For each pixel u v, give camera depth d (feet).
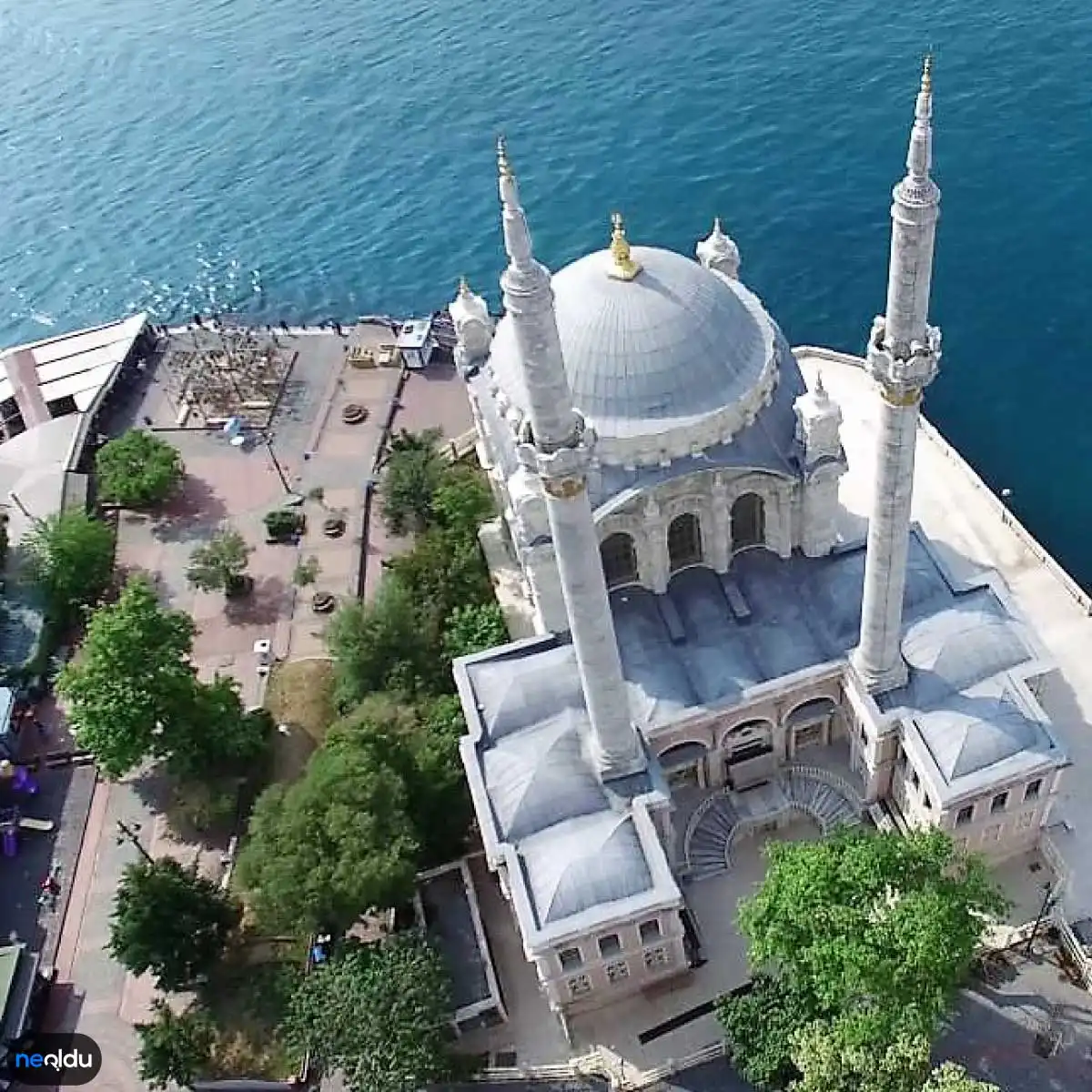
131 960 246.47
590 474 234.38
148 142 549.13
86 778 309.42
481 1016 249.34
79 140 559.38
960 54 469.57
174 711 290.76
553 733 250.78
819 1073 201.05
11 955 264.93
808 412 247.50
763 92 480.64
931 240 174.19
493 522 339.57
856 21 499.92
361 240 477.36
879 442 204.33
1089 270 391.65
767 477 254.06
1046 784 241.55
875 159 444.55
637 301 244.01
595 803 242.37
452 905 264.93
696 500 254.88
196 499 382.22
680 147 470.39
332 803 254.68
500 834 239.91
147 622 290.76
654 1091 237.66
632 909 226.58
